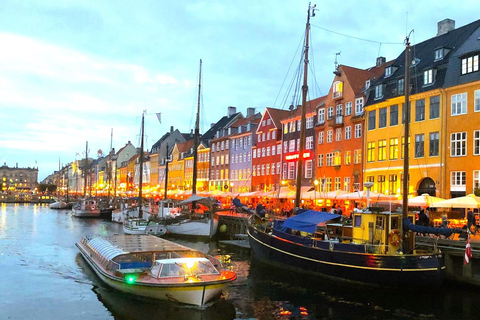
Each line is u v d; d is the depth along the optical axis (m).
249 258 28.34
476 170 30.67
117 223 56.41
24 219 62.00
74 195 147.25
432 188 34.19
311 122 51.22
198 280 16.44
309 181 50.19
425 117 35.00
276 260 23.88
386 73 41.22
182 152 92.75
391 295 18.89
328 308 17.38
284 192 41.00
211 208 37.00
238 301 18.23
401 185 36.88
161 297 16.53
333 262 20.30
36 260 26.64
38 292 19.22
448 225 25.02
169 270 17.28
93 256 23.17
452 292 19.19
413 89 36.38
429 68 34.91
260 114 72.31
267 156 60.19
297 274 22.42
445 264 20.19
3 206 108.75
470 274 19.23
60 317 15.98
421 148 35.16
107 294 18.86
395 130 38.06
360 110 43.12
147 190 93.94
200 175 82.06
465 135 31.69
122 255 20.05
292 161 54.16
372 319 16.11
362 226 21.12
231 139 71.31
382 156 39.47
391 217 20.22
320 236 23.97
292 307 17.50
